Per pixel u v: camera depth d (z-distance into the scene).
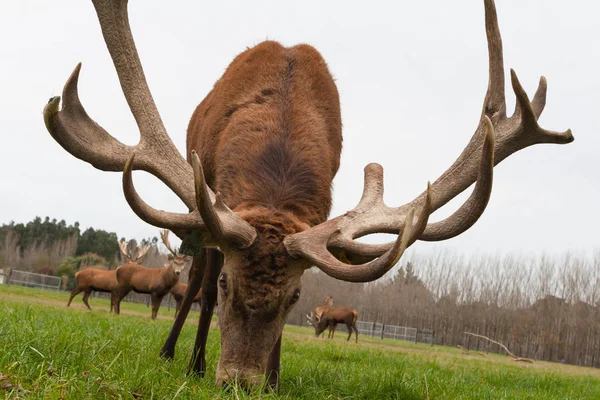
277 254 3.99
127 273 21.58
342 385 5.39
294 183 4.56
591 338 51.00
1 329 4.50
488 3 4.90
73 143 4.25
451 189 4.85
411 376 6.89
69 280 63.78
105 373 3.75
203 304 5.22
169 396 3.61
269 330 3.96
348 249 4.23
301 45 6.00
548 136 4.84
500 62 4.96
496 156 4.91
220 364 3.94
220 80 6.11
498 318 55.16
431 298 60.62
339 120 5.75
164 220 4.04
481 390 6.73
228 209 4.09
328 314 26.42
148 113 4.66
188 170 4.57
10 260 79.94
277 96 5.17
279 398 3.93
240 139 4.82
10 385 3.22
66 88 4.25
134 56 4.73
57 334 5.08
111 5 4.71
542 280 56.59
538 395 7.55
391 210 4.71
